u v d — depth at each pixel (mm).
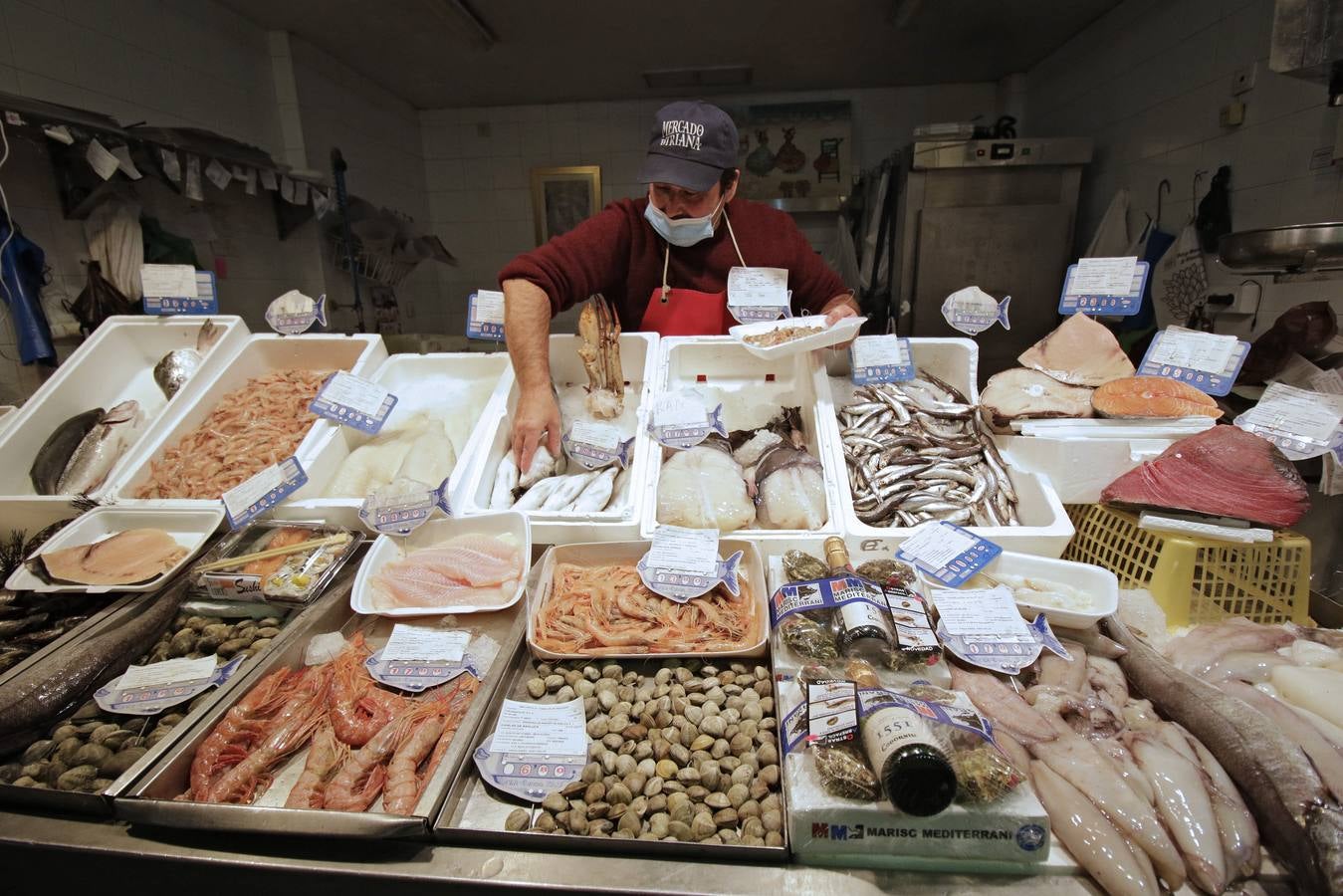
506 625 1356
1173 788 904
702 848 865
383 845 910
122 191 2824
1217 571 1311
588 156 5621
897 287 4293
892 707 906
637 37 4129
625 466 1713
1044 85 4707
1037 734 1002
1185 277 3254
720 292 2096
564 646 1264
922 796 788
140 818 923
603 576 1437
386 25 3941
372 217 4625
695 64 4652
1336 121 2496
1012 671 1143
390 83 5004
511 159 5676
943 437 1699
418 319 5773
